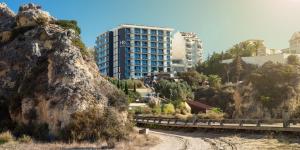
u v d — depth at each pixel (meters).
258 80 82.94
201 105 113.06
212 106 121.62
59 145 41.41
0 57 62.66
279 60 150.25
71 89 49.47
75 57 54.03
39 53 59.66
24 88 54.34
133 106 107.31
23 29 66.12
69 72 51.44
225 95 123.25
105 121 47.75
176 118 72.81
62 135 46.00
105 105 50.47
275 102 76.88
